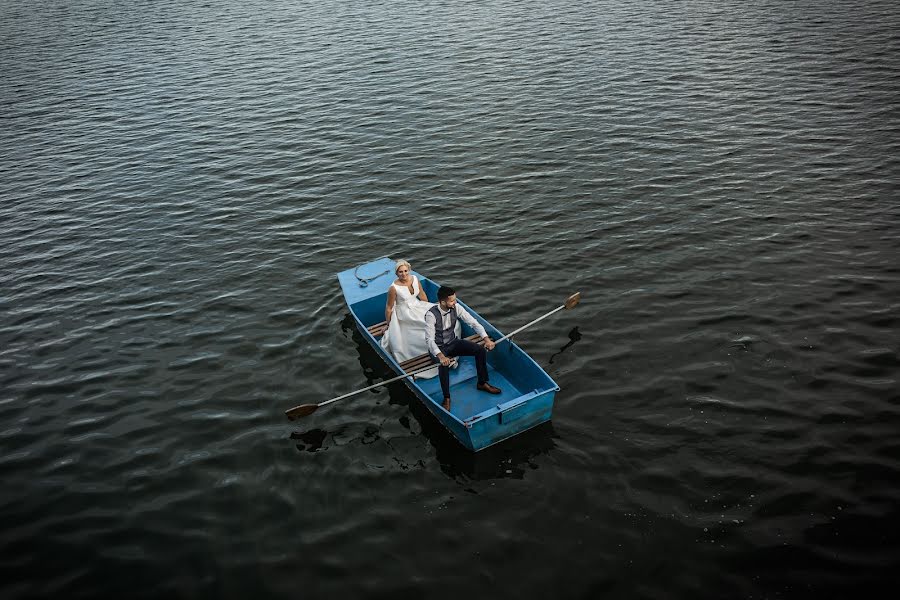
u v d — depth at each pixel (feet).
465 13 101.09
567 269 36.29
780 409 25.27
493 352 29.04
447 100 64.64
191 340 32.91
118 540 21.97
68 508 23.38
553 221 41.50
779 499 21.56
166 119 66.08
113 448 26.13
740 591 18.74
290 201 47.60
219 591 19.95
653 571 19.51
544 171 48.47
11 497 23.98
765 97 58.03
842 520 20.59
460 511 22.21
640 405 26.17
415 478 23.77
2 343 33.73
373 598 19.35
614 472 23.21
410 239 41.09
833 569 19.10
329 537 21.56
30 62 90.58
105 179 53.72
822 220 38.63
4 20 122.01
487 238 40.32
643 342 29.86
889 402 25.11
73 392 29.60
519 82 67.97
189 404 28.37
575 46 78.69
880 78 59.52
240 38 96.48
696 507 21.56
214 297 36.63
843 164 45.06
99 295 37.70
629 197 43.55
